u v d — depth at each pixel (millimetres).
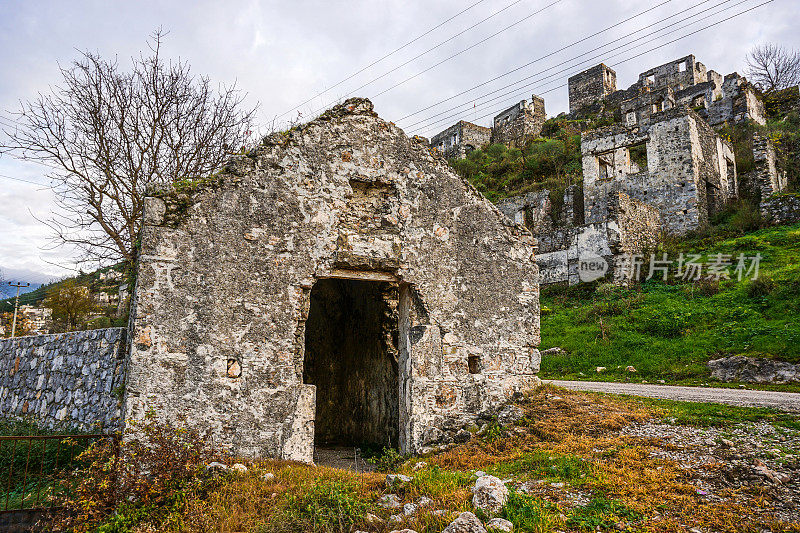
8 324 29984
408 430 9594
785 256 19672
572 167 37719
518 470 7199
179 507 6172
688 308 17906
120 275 19062
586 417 9273
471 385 10086
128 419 7582
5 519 6633
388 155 10117
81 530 6031
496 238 10906
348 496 6098
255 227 8852
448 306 10164
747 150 32500
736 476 6238
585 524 5152
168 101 15758
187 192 8508
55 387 11445
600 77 49688
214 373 8195
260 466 7742
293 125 10273
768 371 13031
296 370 8797
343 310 14938
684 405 10031
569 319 20922
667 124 28219
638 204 25500
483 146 52344
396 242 9867
